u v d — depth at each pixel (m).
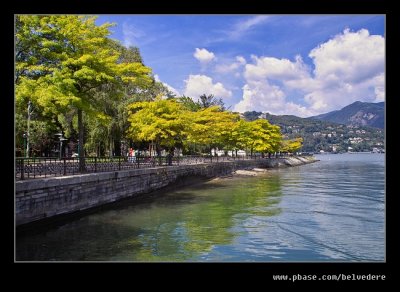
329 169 64.44
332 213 19.39
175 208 21.06
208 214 19.12
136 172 23.56
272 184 36.47
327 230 15.45
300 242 13.57
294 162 85.88
